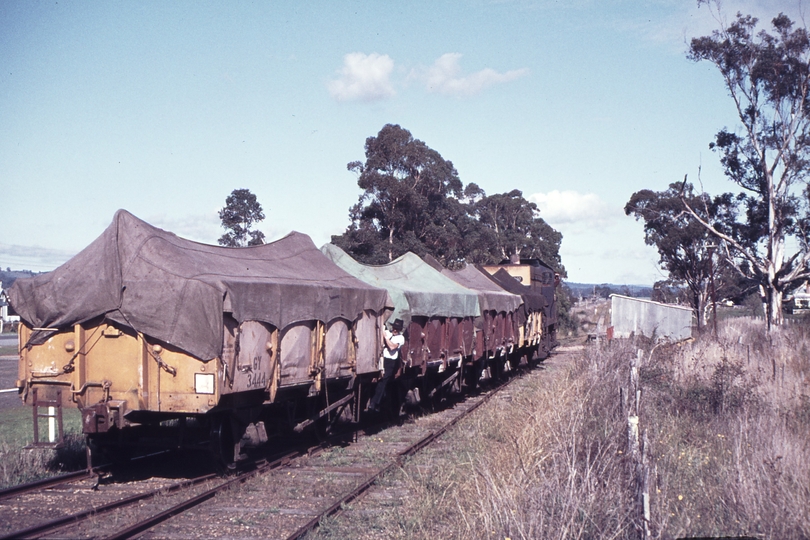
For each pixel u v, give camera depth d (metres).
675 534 5.85
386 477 8.96
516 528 5.79
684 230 49.94
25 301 9.08
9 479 8.79
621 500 6.01
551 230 76.38
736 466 6.96
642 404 10.55
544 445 8.48
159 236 9.16
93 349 8.90
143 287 8.66
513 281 25.56
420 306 14.32
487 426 12.79
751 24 37.41
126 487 8.58
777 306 38.38
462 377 18.39
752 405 11.36
